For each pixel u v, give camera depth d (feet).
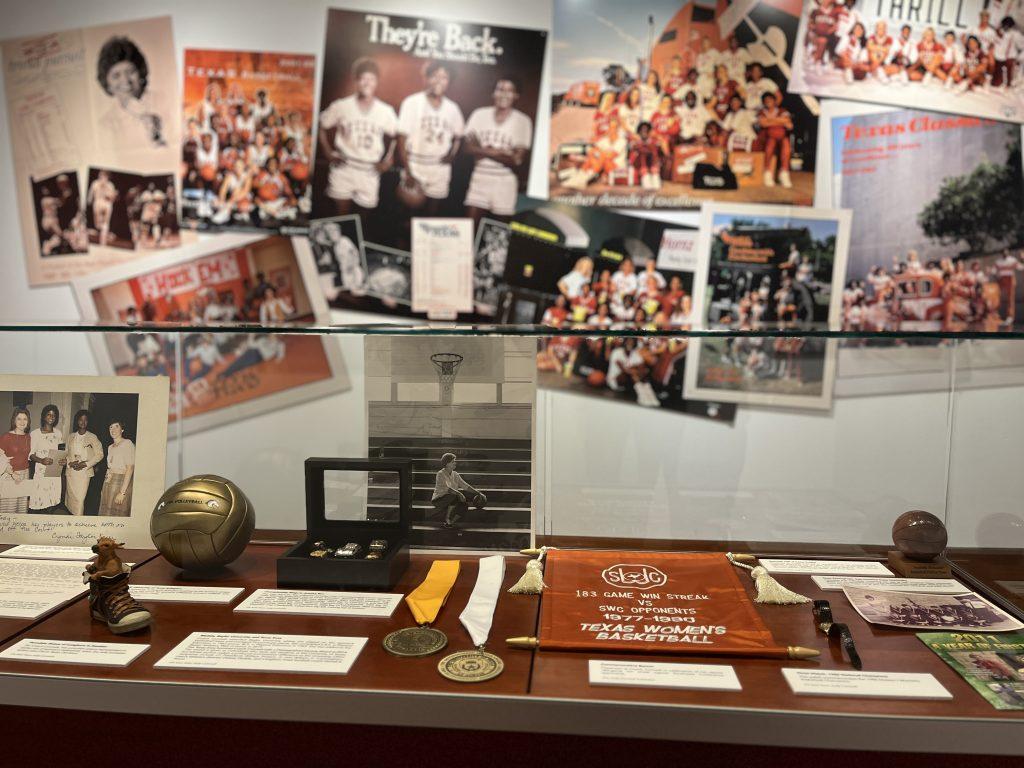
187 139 12.27
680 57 11.81
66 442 6.64
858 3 11.57
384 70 12.07
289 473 6.53
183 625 5.32
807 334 5.85
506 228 12.19
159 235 12.42
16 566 6.24
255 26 12.12
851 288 11.91
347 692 4.50
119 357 6.54
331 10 12.01
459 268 12.26
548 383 6.35
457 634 5.18
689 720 4.32
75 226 12.51
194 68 12.19
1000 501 6.01
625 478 6.38
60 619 5.45
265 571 6.23
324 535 6.36
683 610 5.42
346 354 6.34
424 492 6.40
